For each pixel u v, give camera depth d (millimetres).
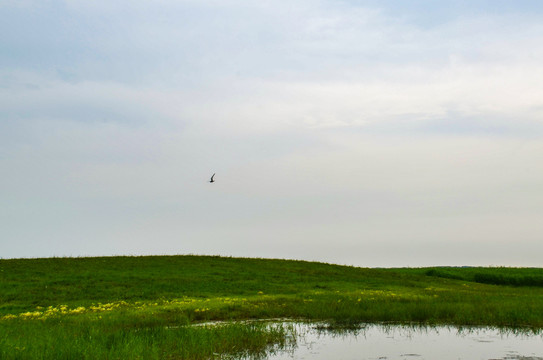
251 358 18062
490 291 46719
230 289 40781
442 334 23250
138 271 47812
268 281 45781
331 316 28297
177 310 28672
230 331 20922
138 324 23984
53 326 21828
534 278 56625
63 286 39031
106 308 30656
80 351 15898
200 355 17516
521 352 19047
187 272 48438
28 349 15984
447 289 46594
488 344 20703
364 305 31688
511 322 26109
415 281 52375
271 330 22250
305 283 46031
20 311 30297
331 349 19703
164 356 16688
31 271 45250
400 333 23609
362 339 22016
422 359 17938
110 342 18266
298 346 20266
